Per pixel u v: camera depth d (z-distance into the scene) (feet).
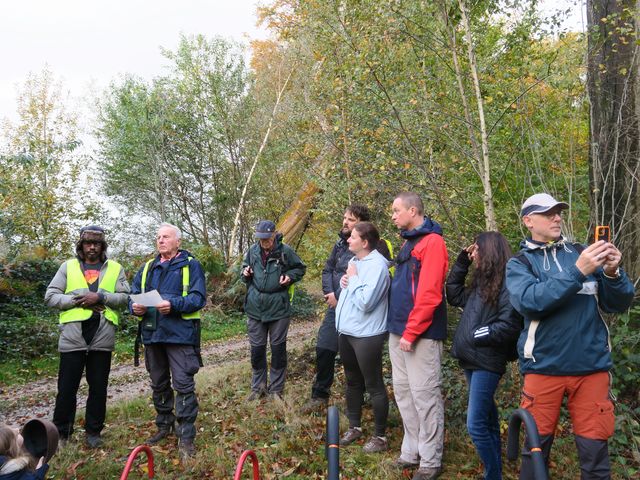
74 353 16.31
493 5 18.38
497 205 21.35
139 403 21.61
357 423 16.16
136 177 79.20
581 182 20.08
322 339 18.79
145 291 16.25
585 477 10.00
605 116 18.06
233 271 61.93
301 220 52.85
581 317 10.11
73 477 14.35
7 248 49.42
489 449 12.18
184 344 15.70
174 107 76.74
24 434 9.75
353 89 20.81
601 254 9.42
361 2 19.93
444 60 18.93
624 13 17.42
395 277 14.46
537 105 18.83
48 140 77.36
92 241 16.85
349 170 22.66
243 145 75.92
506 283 10.84
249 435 16.83
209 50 75.46
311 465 14.53
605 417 10.03
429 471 13.33
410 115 19.30
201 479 14.14
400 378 14.33
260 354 20.77
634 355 15.62
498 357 12.23
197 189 81.20
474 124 18.95
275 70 70.33
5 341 36.09
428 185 18.97
